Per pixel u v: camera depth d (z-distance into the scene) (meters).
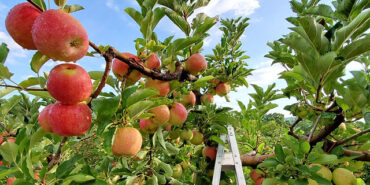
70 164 0.46
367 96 0.52
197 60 0.64
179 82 0.59
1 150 0.42
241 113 1.16
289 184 0.57
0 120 0.82
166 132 0.88
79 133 0.39
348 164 0.67
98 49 0.37
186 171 1.23
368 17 0.45
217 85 1.06
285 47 0.88
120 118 0.47
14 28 0.31
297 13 0.77
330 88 0.61
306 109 0.74
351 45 0.49
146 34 0.54
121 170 0.79
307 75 0.61
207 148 0.97
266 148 1.10
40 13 0.33
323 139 0.64
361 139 0.65
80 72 0.37
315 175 0.53
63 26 0.30
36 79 0.42
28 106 0.91
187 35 0.70
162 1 0.66
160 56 0.63
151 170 0.81
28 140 0.45
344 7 0.58
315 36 0.51
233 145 0.80
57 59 0.34
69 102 0.38
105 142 0.40
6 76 0.38
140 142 0.49
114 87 0.54
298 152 0.57
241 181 0.65
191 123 0.98
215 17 0.65
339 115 0.59
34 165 0.63
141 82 0.69
